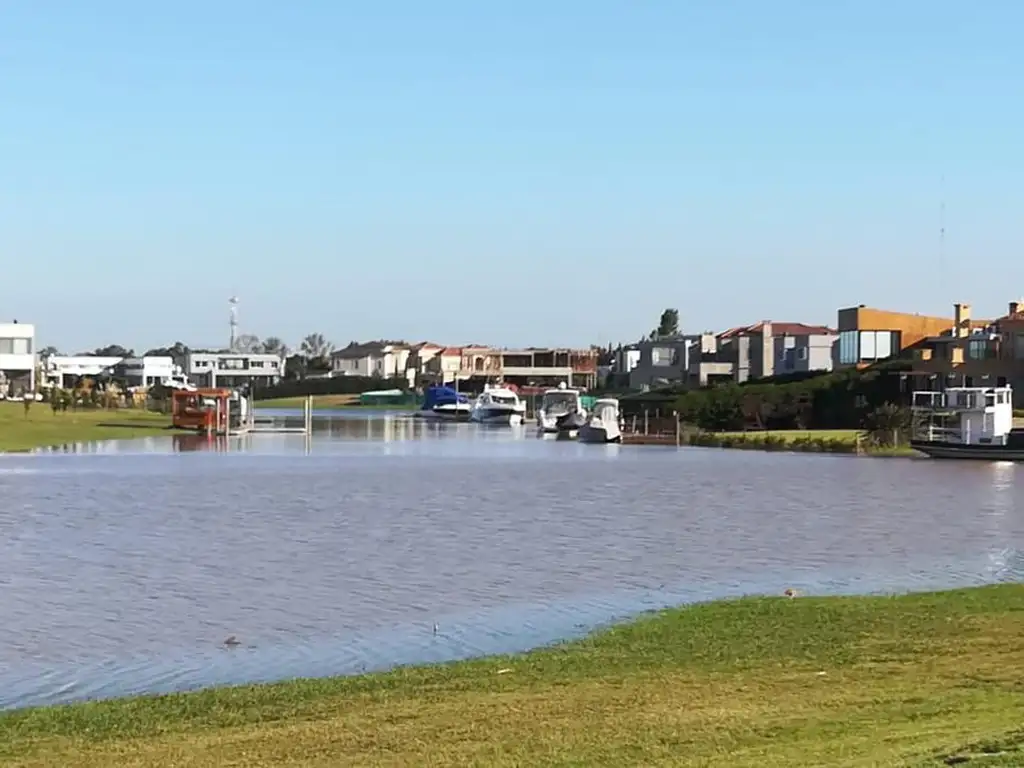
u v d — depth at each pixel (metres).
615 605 37.22
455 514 63.12
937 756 17.28
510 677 26.72
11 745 22.00
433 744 20.95
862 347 163.75
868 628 31.27
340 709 24.06
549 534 54.94
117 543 51.06
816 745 19.23
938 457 111.31
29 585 40.81
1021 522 60.94
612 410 150.38
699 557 47.75
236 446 128.12
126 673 28.73
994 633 30.22
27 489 75.31
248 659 30.12
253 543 51.22
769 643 29.80
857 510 66.69
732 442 133.12
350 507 66.19
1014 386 132.50
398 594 39.12
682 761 18.84
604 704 23.59
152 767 20.27
